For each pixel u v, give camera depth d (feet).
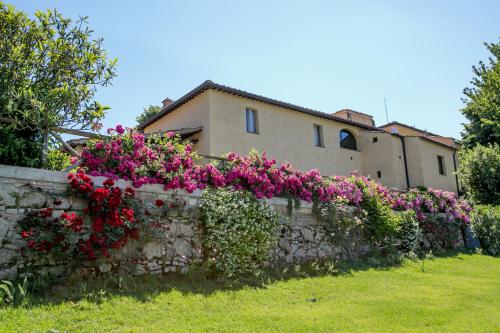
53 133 22.02
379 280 28.99
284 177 32.94
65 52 23.35
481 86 73.72
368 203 39.52
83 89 22.74
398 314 20.72
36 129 21.06
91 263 20.67
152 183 24.54
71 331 14.96
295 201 32.81
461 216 53.57
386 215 40.32
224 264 25.26
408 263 36.50
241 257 26.32
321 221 34.78
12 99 20.30
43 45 23.12
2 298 16.52
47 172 20.63
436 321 19.83
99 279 20.33
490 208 53.31
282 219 31.27
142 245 23.02
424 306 22.53
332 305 21.80
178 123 59.47
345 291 25.18
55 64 23.20
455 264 38.78
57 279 19.38
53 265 19.70
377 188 43.24
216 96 54.03
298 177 34.35
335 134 70.74
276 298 22.36
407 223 42.70
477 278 32.22
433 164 81.00
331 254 34.53
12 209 19.15
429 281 29.78
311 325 17.98
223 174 29.04
